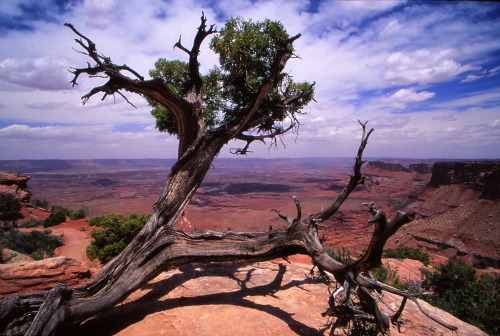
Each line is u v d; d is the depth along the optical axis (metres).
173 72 8.97
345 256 11.28
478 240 66.75
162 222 6.70
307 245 5.61
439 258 60.41
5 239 20.11
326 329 5.36
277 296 6.87
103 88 6.02
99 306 5.21
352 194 188.50
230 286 7.45
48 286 8.69
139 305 6.35
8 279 8.33
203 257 6.47
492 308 9.84
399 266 17.23
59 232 28.02
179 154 8.19
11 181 50.41
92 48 5.76
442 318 6.50
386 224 3.84
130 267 5.92
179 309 6.10
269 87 6.58
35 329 4.27
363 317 4.54
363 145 5.45
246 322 5.55
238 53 7.82
